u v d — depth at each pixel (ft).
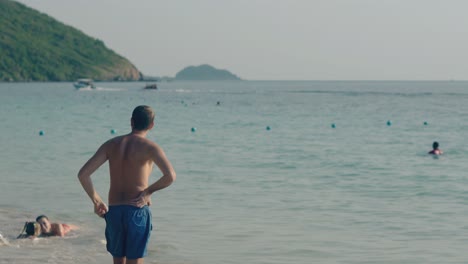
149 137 103.14
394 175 59.41
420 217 39.96
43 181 54.19
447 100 282.97
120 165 20.48
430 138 101.76
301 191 49.90
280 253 31.37
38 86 634.43
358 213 41.16
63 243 33.04
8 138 97.91
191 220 38.83
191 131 115.65
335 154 77.82
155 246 32.60
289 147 86.84
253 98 312.91
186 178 56.75
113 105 228.84
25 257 30.07
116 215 20.30
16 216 39.91
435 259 30.25
